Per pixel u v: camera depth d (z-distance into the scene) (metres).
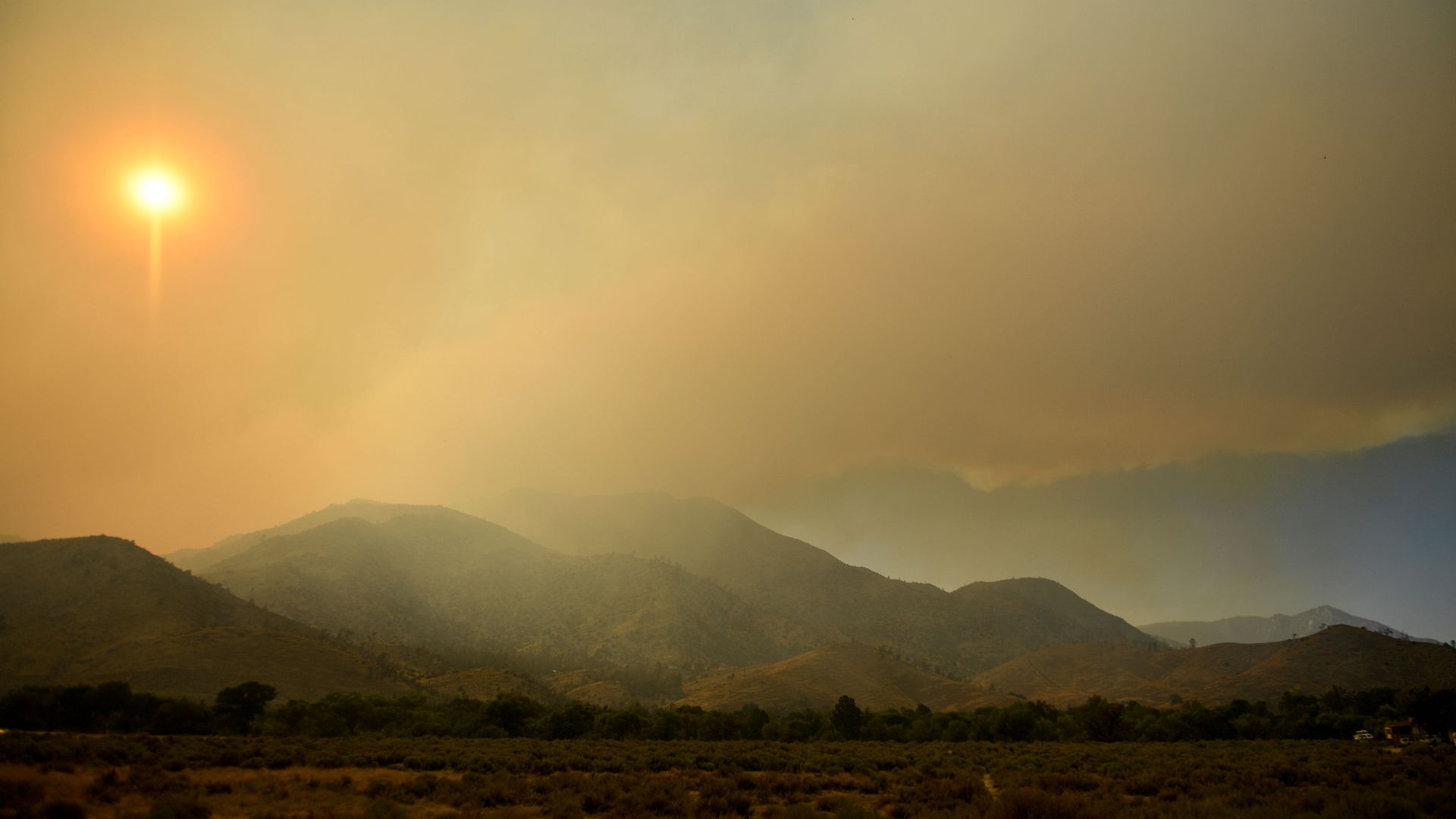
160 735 66.50
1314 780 33.31
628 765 41.91
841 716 101.44
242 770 34.94
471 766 39.31
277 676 154.50
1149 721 94.25
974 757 54.38
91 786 24.98
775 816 23.84
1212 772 36.12
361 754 43.38
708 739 86.06
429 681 186.88
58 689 69.94
